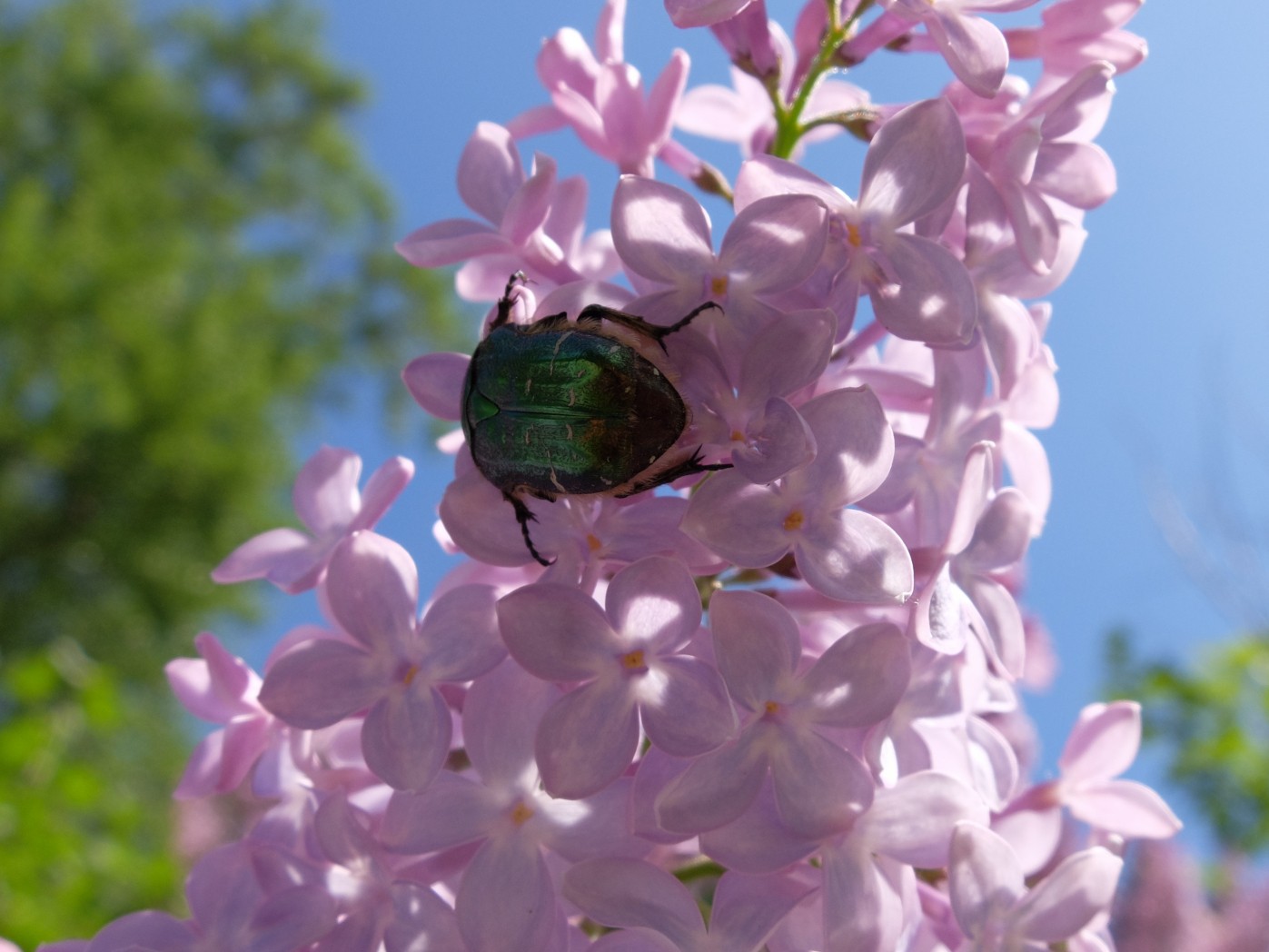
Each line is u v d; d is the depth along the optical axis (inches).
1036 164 3.8
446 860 3.7
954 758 3.8
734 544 3.3
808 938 3.4
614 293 3.7
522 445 3.5
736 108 4.7
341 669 3.6
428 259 4.1
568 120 4.4
